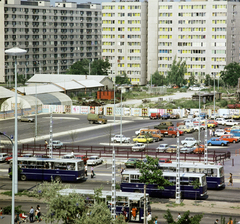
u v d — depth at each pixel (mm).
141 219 76688
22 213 77250
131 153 130125
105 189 94812
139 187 91000
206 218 77438
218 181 94438
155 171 89625
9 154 132125
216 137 149250
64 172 101438
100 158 125812
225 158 121812
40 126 183250
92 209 63688
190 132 169375
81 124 189125
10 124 187250
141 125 185000
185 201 88375
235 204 85938
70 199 65938
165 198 90625
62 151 136875
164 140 156000
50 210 65312
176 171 87688
